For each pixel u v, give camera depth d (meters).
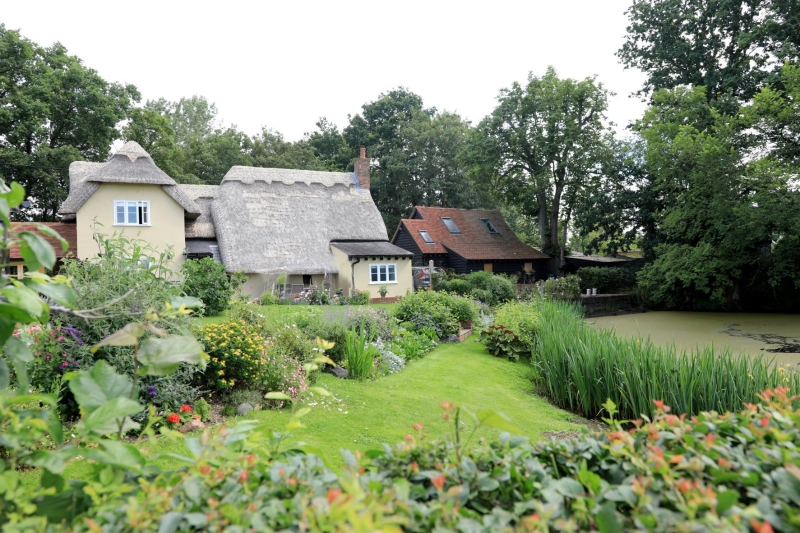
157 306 5.98
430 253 33.53
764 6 27.42
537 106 35.22
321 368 9.82
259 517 1.68
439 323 15.42
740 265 27.88
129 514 1.68
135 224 22.03
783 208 22.70
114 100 32.38
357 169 32.38
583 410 8.97
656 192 32.16
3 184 2.14
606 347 8.91
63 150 29.44
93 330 5.97
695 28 30.44
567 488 1.94
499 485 2.11
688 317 26.42
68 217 21.94
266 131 47.78
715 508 1.67
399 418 7.40
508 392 9.92
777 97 23.58
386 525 1.40
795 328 21.77
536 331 13.09
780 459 2.02
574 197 37.41
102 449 2.08
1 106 27.61
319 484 1.96
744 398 7.11
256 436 2.38
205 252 23.95
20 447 1.99
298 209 28.38
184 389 6.59
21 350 2.27
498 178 38.22
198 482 1.98
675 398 7.41
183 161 40.72
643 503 1.73
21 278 2.40
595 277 33.12
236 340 7.74
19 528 1.66
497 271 34.78
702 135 24.91
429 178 47.47
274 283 24.08
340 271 26.52
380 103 53.81
